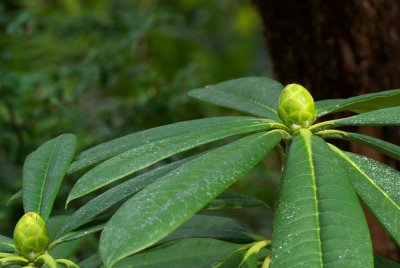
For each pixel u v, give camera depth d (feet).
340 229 3.27
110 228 3.21
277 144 3.57
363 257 3.21
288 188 3.40
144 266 4.35
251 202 3.85
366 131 5.24
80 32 8.25
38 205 3.80
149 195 3.29
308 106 3.62
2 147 6.89
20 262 3.63
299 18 5.25
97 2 10.23
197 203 3.28
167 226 3.21
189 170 3.38
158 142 3.54
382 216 3.45
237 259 3.77
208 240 4.38
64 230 3.69
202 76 9.78
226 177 3.36
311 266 3.21
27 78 7.07
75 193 3.44
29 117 7.33
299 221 3.31
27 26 7.89
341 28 5.22
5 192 7.01
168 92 7.34
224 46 12.16
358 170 3.56
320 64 5.30
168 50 10.52
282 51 5.38
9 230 6.87
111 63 7.39
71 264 3.67
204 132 3.57
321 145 3.52
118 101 7.47
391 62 5.26
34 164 3.92
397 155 3.59
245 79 4.30
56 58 8.53
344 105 3.83
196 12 12.19
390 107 3.84
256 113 4.10
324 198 3.35
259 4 5.35
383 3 5.20
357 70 5.26
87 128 7.28
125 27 8.25
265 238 4.04
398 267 3.87
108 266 3.14
